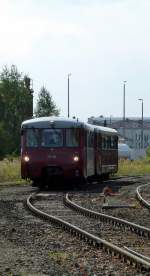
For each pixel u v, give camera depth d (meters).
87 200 33.19
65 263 15.02
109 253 16.52
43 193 37.88
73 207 28.88
